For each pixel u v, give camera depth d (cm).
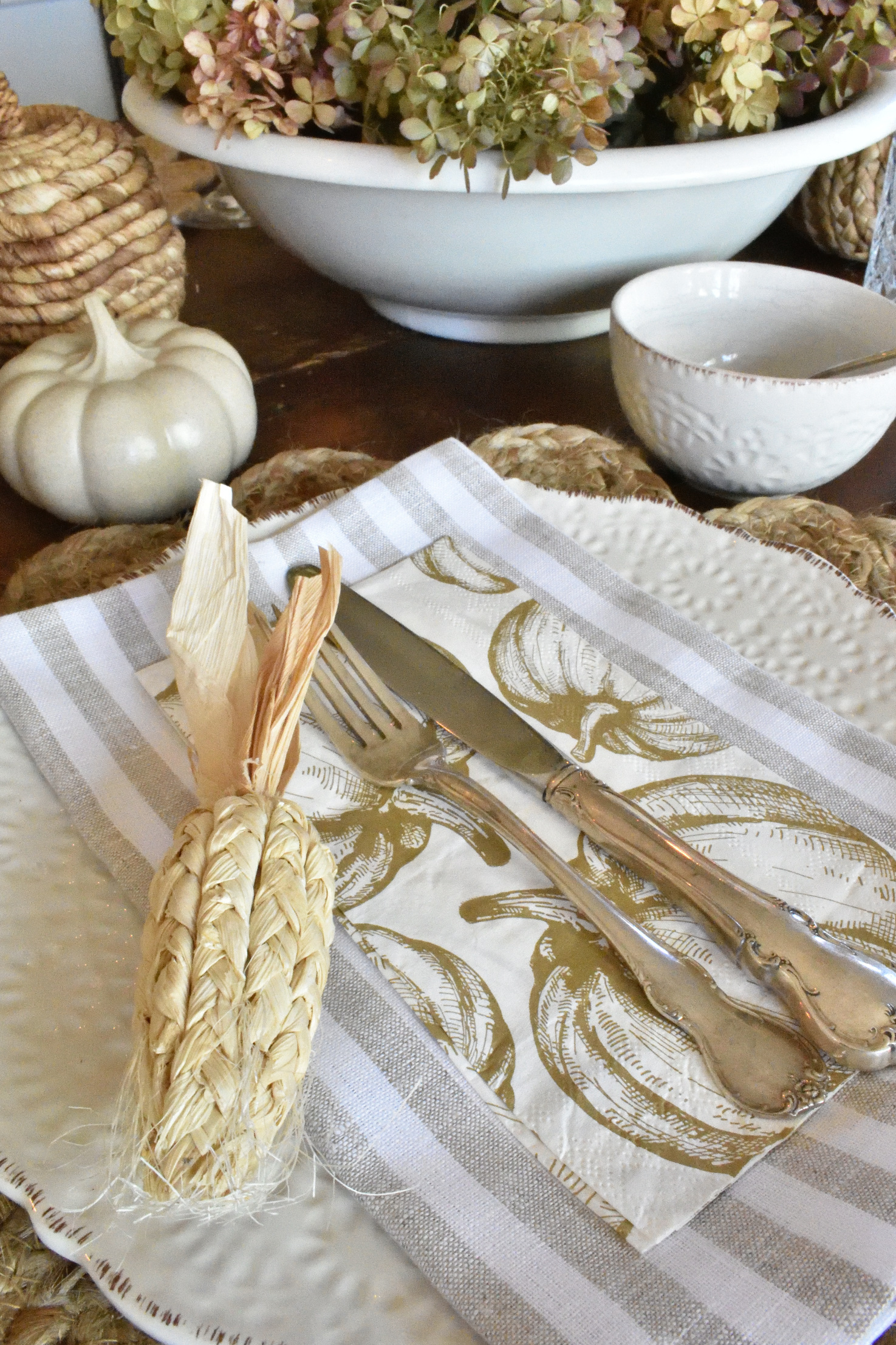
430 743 55
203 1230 43
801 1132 45
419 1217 43
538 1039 47
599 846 52
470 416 77
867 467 73
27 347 82
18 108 83
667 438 67
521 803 54
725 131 76
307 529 64
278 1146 44
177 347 71
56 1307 43
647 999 48
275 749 50
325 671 58
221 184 113
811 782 54
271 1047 43
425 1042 47
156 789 54
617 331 66
